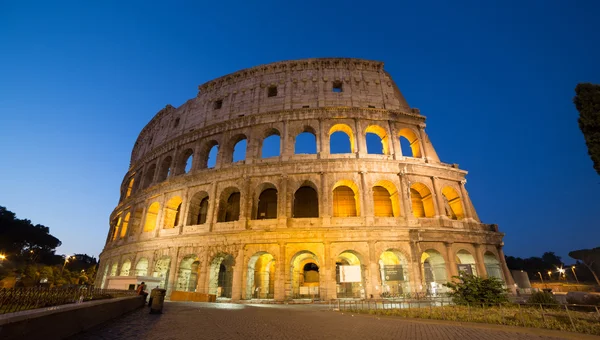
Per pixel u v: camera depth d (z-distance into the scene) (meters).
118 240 60.88
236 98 57.59
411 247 42.25
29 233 113.81
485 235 46.41
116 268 57.59
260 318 22.11
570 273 104.44
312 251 41.78
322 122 50.47
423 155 51.41
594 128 25.34
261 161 49.38
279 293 39.88
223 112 57.16
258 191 47.47
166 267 51.03
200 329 16.56
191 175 51.25
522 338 15.50
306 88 54.62
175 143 59.56
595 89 25.61
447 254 43.44
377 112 51.81
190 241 46.62
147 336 14.04
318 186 45.50
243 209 45.59
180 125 62.69
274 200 49.72
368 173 46.44
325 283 39.91
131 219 59.28
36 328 9.80
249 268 42.75
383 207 48.84
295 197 49.56
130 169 74.19
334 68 56.19
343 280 36.12
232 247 43.75
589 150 25.38
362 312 27.00
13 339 8.50
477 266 44.22
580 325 17.78
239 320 20.67
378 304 34.28
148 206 56.53
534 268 126.81
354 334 16.16
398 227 42.75
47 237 121.62
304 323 20.05
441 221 45.78
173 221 54.09
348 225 43.03
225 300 42.12
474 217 49.06
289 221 43.97
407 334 16.41
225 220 50.56
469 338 15.41
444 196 54.44
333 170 46.16
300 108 51.53
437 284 41.59
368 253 41.41
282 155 48.69
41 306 12.97
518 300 34.09
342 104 52.66
